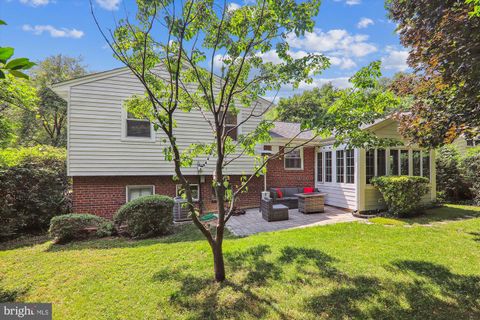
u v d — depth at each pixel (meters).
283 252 4.60
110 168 7.94
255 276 3.77
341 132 3.55
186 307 3.08
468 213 7.96
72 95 7.57
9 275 3.96
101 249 5.16
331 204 10.03
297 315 2.89
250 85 4.06
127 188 8.40
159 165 8.53
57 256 4.75
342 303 3.09
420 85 4.80
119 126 8.06
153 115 3.64
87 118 7.70
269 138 3.96
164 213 6.32
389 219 7.22
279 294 3.30
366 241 5.20
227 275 3.81
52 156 8.09
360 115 3.50
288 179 11.03
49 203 7.44
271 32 3.39
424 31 4.62
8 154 6.49
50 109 17.91
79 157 7.60
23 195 7.00
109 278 3.80
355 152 8.46
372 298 3.19
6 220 6.52
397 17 5.24
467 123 4.20
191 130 8.86
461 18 3.58
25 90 5.54
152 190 8.72
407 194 7.35
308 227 6.48
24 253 5.01
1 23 1.13
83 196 7.86
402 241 5.18
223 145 3.78
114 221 6.46
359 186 8.27
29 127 17.70
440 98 4.55
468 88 3.73
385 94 3.59
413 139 5.07
